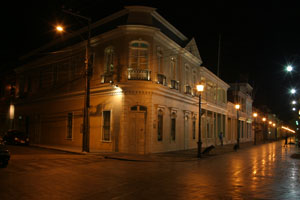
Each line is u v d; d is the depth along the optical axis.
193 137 31.11
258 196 8.73
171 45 26.19
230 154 25.64
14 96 37.34
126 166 15.56
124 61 22.66
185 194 8.85
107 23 25.30
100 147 23.92
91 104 25.34
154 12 23.95
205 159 20.69
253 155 24.81
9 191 8.91
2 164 14.03
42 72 32.56
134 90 22.39
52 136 29.98
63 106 28.92
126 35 22.84
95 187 9.69
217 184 10.67
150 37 23.05
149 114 22.42
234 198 8.43
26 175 11.94
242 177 12.47
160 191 9.23
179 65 27.92
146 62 22.88
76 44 27.17
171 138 26.11
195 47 31.17
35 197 8.17
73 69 27.84
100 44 25.06
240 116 53.16
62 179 11.11
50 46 32.06
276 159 21.23
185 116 29.03
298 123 36.62
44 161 16.62
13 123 37.03
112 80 23.19
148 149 22.22
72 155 20.25
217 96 40.94
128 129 22.30
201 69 33.94
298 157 22.61
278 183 11.06
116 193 8.82
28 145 28.11
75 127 27.00
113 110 23.20
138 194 8.73
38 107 32.75
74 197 8.23
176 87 26.69
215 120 39.78
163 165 16.58
